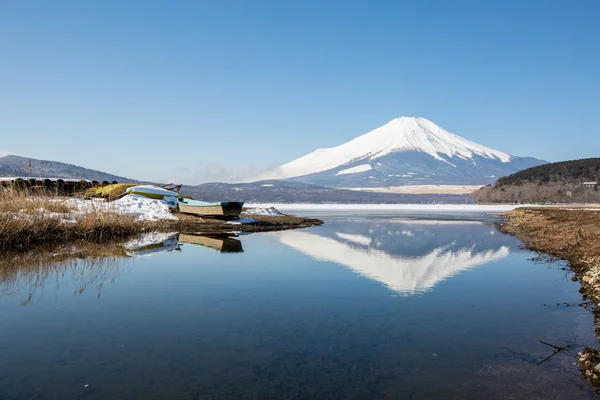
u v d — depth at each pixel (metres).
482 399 5.33
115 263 14.57
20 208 18.86
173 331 7.75
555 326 8.16
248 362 6.36
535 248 19.58
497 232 29.69
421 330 7.89
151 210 27.55
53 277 12.24
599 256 14.08
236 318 8.57
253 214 36.78
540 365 6.33
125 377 5.82
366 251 19.02
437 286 11.76
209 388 5.52
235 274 13.16
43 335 7.49
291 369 6.12
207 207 28.50
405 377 5.89
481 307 9.52
